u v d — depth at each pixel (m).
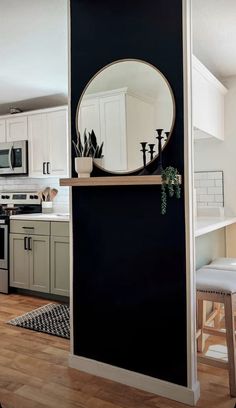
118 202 2.14
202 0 2.19
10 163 4.43
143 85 2.04
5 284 4.02
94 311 2.24
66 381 2.15
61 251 3.63
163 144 1.98
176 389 1.96
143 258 2.06
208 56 3.05
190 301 1.92
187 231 1.92
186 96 1.92
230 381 2.00
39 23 2.52
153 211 2.03
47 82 3.83
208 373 2.25
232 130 3.55
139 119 2.06
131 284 2.11
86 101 2.24
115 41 2.13
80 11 2.24
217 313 2.78
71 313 2.33
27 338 2.80
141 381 2.07
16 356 2.49
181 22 1.91
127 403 1.93
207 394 2.01
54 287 3.70
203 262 2.89
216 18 2.41
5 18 2.44
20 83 3.86
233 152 3.55
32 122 4.34
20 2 2.25
